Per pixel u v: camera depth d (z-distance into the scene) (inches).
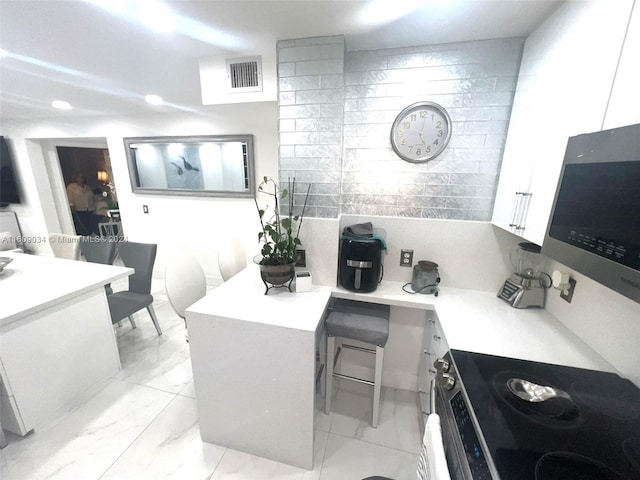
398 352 76.5
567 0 40.3
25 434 60.4
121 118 130.1
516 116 54.7
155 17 49.0
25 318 58.7
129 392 74.5
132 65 71.1
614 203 26.0
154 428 64.4
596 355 43.8
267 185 120.0
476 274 67.7
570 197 32.6
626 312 39.0
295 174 65.7
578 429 29.9
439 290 67.9
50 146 156.9
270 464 57.5
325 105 60.9
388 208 70.9
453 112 62.4
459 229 66.6
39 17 48.7
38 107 115.5
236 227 129.2
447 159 65.1
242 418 57.1
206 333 53.6
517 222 50.4
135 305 89.0
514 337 48.4
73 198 184.5
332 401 73.7
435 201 67.9
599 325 43.8
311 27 53.2
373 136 67.5
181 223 136.3
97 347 74.6
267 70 65.5
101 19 50.1
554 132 41.2
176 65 70.8
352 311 67.4
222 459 58.1
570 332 50.2
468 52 59.2
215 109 114.0
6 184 151.3
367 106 66.2
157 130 127.0
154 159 130.4
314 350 48.9
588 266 29.3
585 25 35.7
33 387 61.0
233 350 53.1
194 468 56.3
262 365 52.4
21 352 58.6
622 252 25.0
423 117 63.6
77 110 120.7
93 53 63.8
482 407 32.4
